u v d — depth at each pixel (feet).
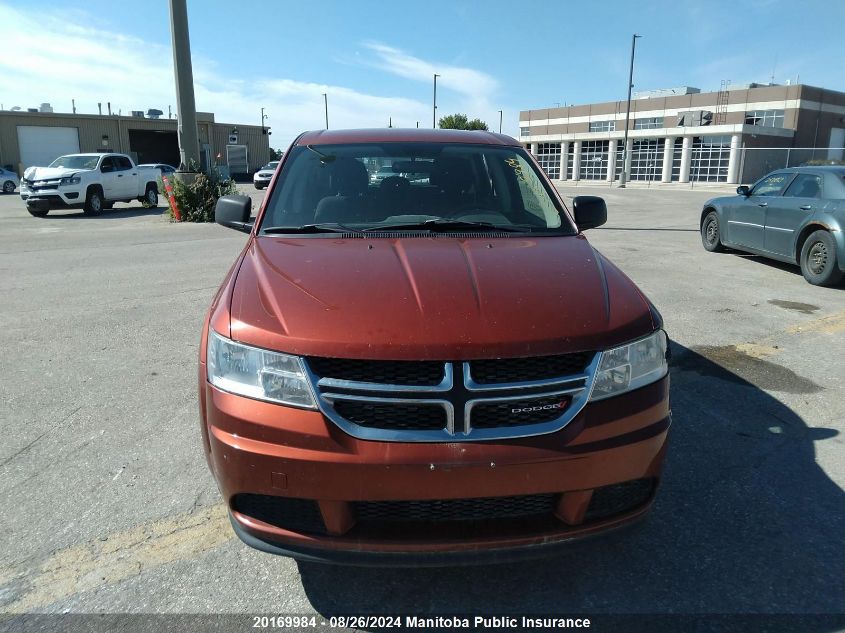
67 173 59.72
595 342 7.54
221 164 166.61
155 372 16.06
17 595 8.28
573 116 183.32
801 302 23.62
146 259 33.19
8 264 31.71
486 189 12.04
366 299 7.86
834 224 25.17
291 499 7.32
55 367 16.40
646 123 167.02
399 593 8.38
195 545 9.32
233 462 7.34
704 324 20.62
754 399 14.60
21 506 10.23
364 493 7.03
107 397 14.49
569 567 8.88
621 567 8.87
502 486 7.08
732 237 32.65
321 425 7.09
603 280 8.84
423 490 7.00
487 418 7.16
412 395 7.07
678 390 15.12
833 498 10.56
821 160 127.34
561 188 129.90
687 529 9.71
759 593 8.33
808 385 15.46
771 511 10.18
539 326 7.50
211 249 37.06
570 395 7.41
